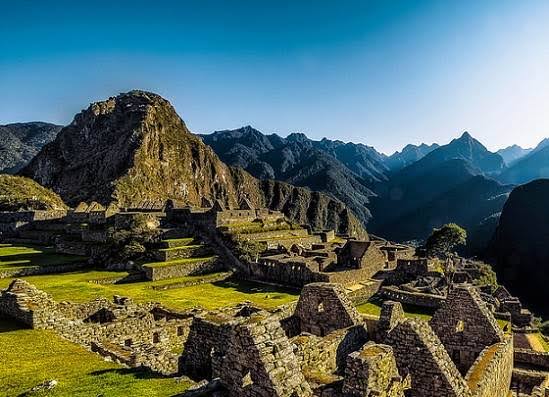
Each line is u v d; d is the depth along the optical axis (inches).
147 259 2792.8
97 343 780.0
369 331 747.4
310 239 4001.0
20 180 7022.6
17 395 517.7
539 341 1270.9
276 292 2300.7
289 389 422.0
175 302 1868.8
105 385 537.0
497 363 657.6
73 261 2684.5
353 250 2743.6
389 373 469.4
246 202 5310.0
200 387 470.6
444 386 541.0
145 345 847.7
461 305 758.5
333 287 768.3
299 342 607.2
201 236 3267.7
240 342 442.6
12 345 673.6
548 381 773.9
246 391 433.4
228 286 2477.9
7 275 2279.8
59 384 537.6
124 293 2001.7
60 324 780.0
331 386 515.8
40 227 4146.2
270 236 3671.3
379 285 2103.8
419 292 1631.4
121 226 3228.3
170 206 4443.9
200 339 645.9
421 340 560.1
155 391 518.6
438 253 3754.9
